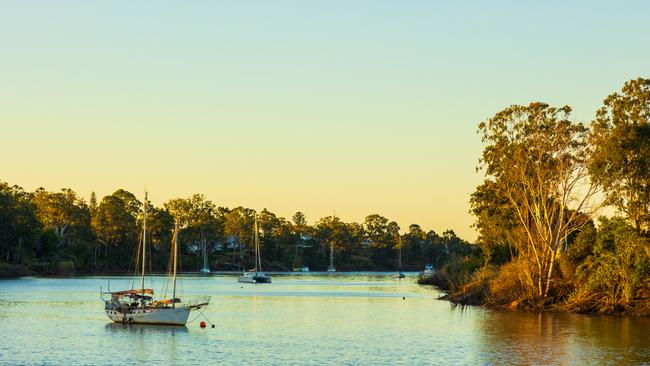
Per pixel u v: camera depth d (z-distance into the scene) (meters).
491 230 120.88
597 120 92.38
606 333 68.31
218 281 179.75
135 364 53.16
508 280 98.38
